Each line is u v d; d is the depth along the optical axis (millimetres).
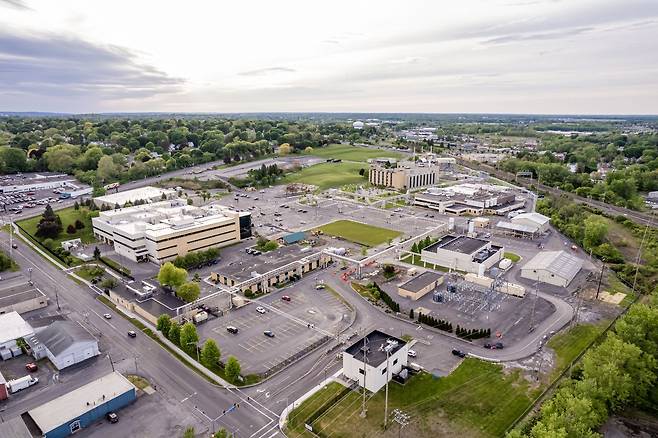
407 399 84562
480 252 156625
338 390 87625
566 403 73500
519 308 121750
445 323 111312
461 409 81562
